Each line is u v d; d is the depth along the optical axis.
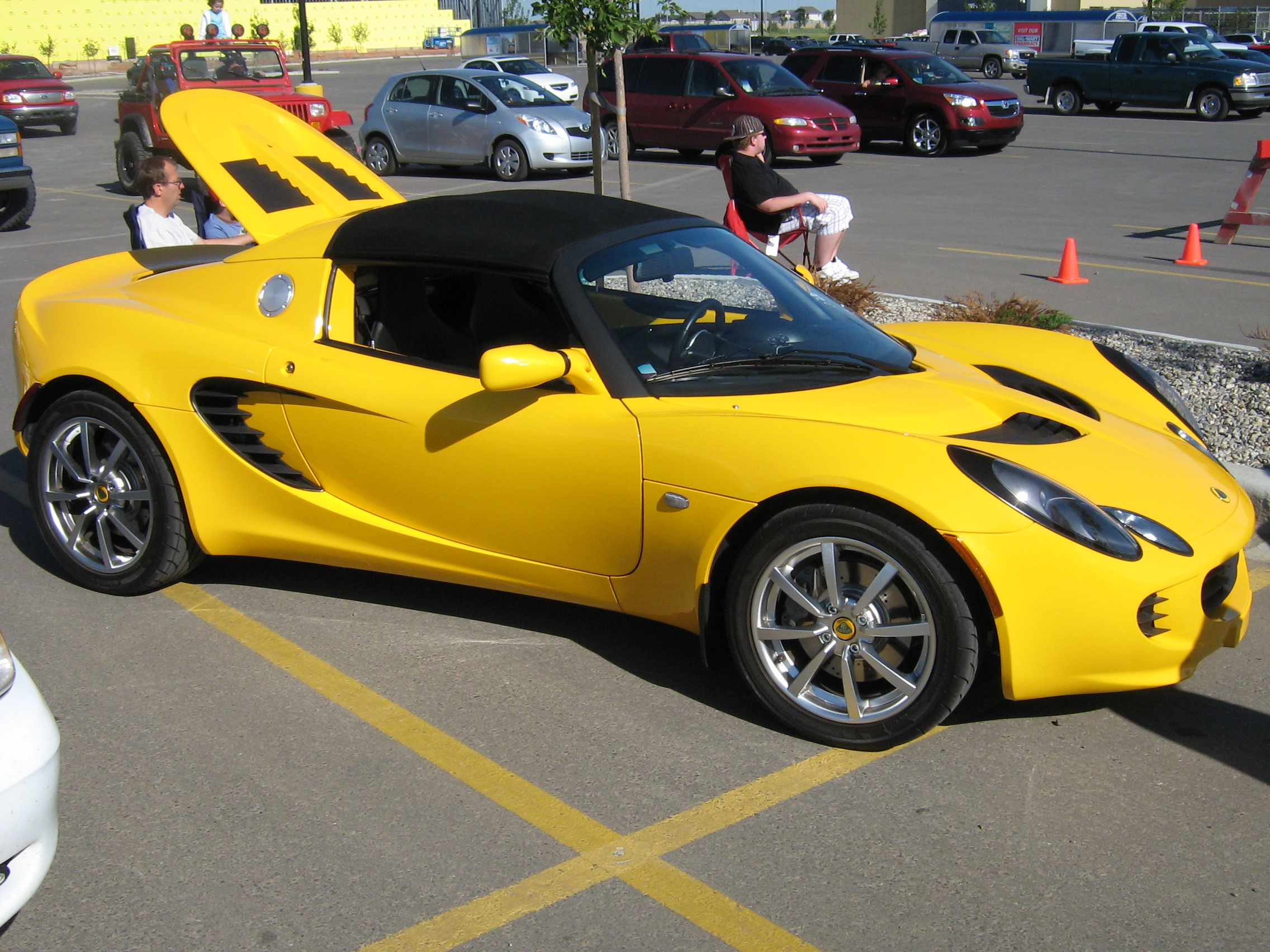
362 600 4.43
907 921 2.67
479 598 4.44
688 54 19.05
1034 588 3.08
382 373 3.93
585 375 3.59
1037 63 26.81
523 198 4.30
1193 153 19.27
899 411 3.44
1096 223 13.04
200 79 16.31
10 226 14.02
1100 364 4.42
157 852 2.94
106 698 3.70
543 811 3.12
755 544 3.35
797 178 17.22
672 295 3.90
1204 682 3.78
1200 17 57.06
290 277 4.17
